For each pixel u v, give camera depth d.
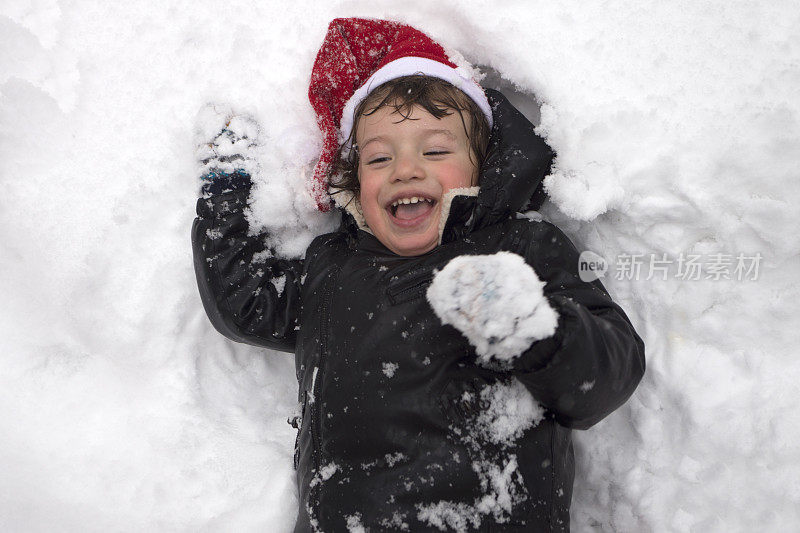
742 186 1.56
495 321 1.18
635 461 1.70
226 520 1.67
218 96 1.86
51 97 1.93
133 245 1.81
